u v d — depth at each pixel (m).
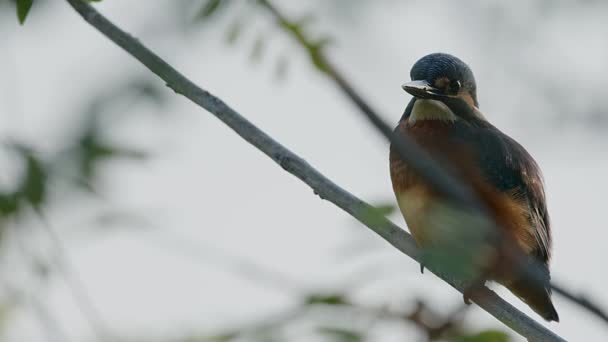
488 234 6.43
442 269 6.09
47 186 8.05
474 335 5.94
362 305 5.78
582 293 5.75
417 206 10.21
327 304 5.72
